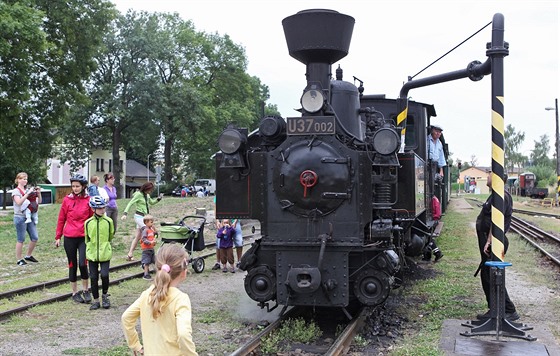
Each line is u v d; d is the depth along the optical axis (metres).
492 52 6.78
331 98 7.74
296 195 6.97
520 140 102.81
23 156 25.30
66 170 66.12
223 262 11.88
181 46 54.84
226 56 57.25
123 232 17.41
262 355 6.01
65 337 6.88
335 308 8.02
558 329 7.06
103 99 46.34
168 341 3.43
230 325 7.39
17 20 19.62
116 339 6.79
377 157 6.94
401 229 8.02
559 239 16.14
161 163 66.00
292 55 7.78
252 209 7.34
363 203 6.88
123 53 46.88
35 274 11.11
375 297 6.85
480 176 121.69
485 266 7.33
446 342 6.36
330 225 6.86
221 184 7.59
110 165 72.31
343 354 5.95
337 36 7.49
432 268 11.62
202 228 11.90
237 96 58.97
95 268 8.37
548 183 70.62
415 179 7.91
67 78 25.81
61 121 26.09
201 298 9.20
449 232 18.61
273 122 7.29
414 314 7.82
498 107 6.78
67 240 8.72
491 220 6.84
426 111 11.91
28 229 12.45
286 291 6.98
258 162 7.31
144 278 10.80
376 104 11.23
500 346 6.18
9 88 21.34
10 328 7.25
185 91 49.09
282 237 7.08
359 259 7.07
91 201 8.30
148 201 12.88
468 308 8.06
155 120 48.28
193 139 54.03
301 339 6.55
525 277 10.75
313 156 6.94
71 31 25.42
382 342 6.50
